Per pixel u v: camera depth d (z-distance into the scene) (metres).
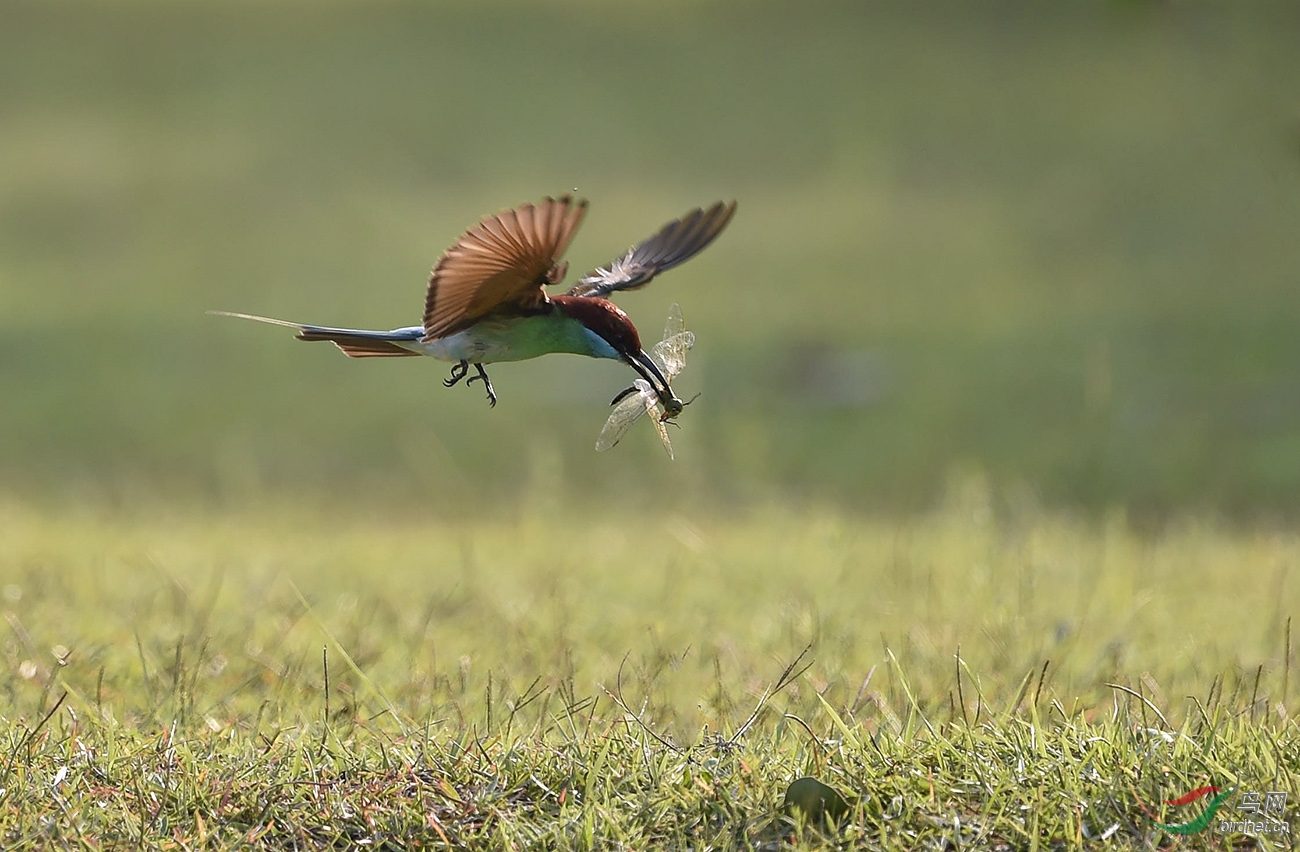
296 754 9.09
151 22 66.31
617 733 9.45
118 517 23.17
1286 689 10.82
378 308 41.09
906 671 11.70
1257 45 19.16
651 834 8.11
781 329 37.81
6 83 60.09
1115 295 39.59
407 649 12.38
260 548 18.80
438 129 55.31
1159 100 52.72
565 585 15.14
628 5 67.12
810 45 62.19
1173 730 9.31
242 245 46.03
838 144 53.12
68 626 13.09
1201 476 27.98
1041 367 34.69
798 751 8.98
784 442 30.64
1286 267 40.56
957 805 8.23
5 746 9.22
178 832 8.16
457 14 66.44
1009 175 49.88
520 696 10.84
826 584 15.15
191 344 38.12
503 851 8.00
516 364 35.44
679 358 9.88
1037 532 17.75
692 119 56.03
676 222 11.40
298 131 55.47
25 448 31.66
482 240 8.70
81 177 51.25
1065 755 8.66
